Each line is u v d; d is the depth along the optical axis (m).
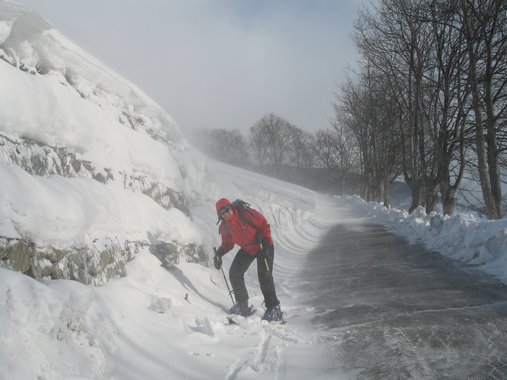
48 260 3.32
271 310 5.04
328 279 7.54
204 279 6.16
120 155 5.77
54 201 3.51
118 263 4.48
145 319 3.81
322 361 3.64
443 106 19.64
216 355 3.65
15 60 4.22
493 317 4.45
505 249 7.33
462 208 26.11
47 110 4.27
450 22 17.09
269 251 5.21
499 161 18.62
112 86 6.51
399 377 3.18
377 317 4.79
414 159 22.98
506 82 16.41
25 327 2.39
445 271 7.20
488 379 3.06
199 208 8.94
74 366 2.62
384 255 9.75
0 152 3.43
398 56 22.20
